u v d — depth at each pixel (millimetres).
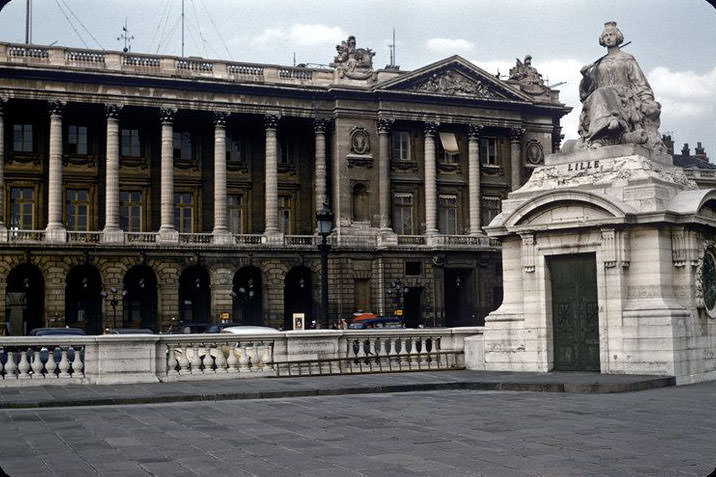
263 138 95312
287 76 93312
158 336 28000
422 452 15586
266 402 23438
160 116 88125
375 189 94812
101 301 87875
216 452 15766
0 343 26297
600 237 27969
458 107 98562
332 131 95062
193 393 24219
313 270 92500
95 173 88750
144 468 14391
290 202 96188
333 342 31016
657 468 13945
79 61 85688
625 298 27609
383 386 26031
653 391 24547
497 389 26250
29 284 86062
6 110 86125
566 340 29125
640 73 30328
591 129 29688
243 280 93438
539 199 28906
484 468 14117
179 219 91812
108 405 23031
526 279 29719
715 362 28641
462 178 100312
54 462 14938
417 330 32125
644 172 27984
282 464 14633
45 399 23062
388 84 94438
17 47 83812
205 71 90062
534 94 104125
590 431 17688
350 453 15562
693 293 27750
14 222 86125
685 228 27562
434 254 95125
